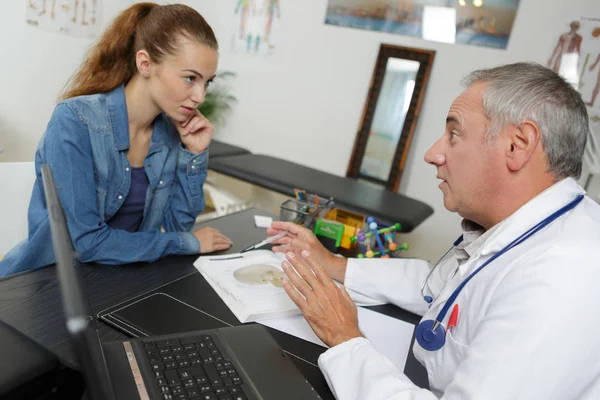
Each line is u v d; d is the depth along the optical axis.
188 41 1.11
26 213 1.33
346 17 3.43
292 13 3.62
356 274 1.16
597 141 2.87
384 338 0.96
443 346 0.82
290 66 3.70
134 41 1.17
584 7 2.80
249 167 2.61
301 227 1.24
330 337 0.83
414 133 3.32
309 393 0.71
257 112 3.90
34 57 3.09
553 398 0.61
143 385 0.64
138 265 1.11
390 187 3.31
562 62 2.89
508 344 0.62
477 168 0.80
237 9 3.82
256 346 0.80
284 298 1.00
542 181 0.78
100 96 1.18
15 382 0.61
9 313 0.83
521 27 2.96
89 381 0.45
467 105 0.80
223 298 0.99
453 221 3.29
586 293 0.62
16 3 2.90
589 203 0.82
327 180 2.69
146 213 1.36
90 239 1.08
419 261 1.24
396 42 3.31
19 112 3.10
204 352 0.74
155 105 1.22
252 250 1.28
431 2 3.16
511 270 0.72
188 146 1.36
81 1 3.26
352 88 3.51
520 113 0.74
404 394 0.67
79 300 0.46
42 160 1.15
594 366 0.62
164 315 0.89
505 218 0.82
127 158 1.26
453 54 3.15
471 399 0.62
